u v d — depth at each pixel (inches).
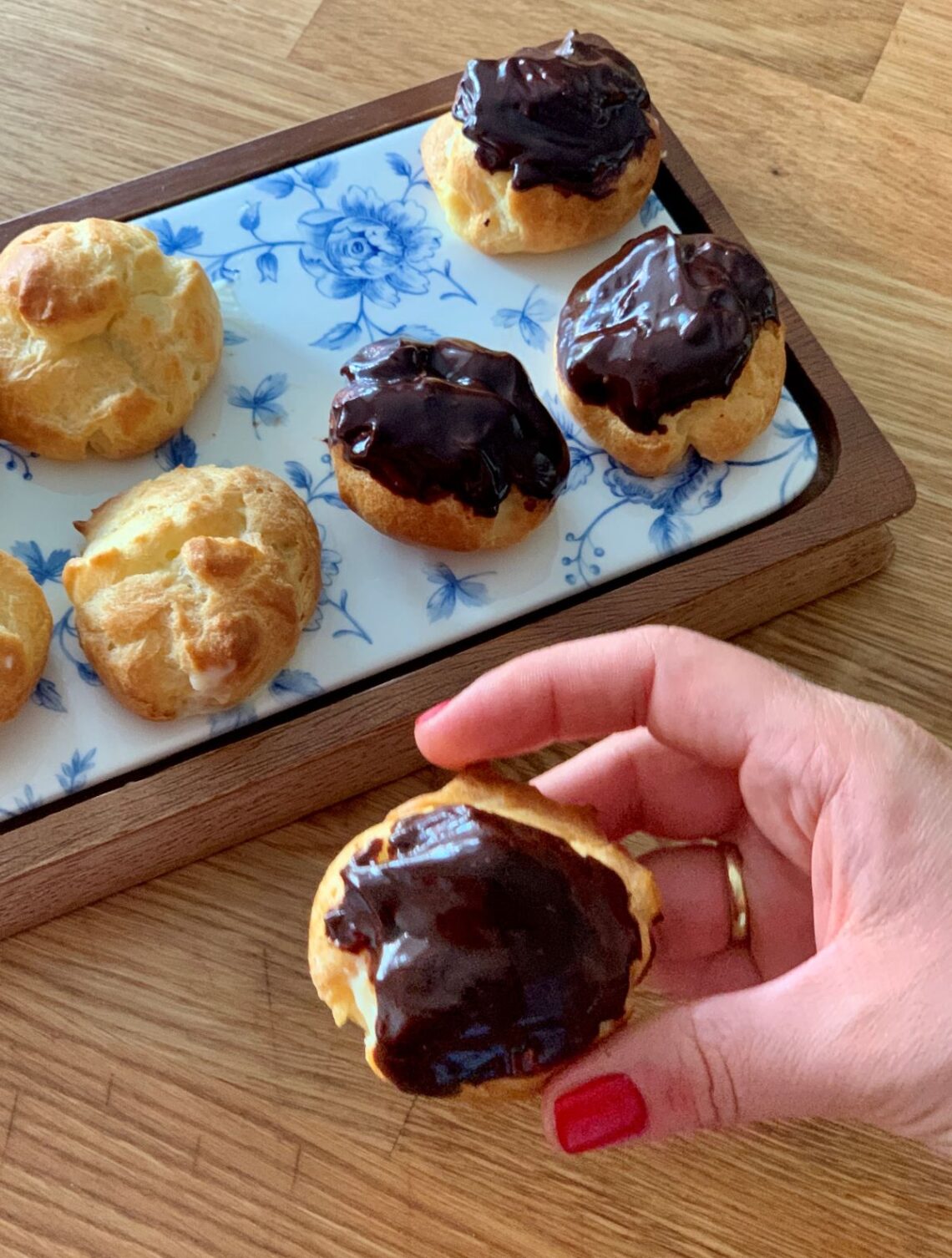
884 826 9.0
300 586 11.7
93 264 12.0
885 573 13.2
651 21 15.3
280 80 14.8
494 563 12.4
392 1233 11.0
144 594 11.3
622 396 12.2
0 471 12.4
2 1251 10.8
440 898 8.3
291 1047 11.4
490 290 13.5
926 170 14.8
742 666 9.8
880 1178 11.3
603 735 10.6
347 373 12.3
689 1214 11.2
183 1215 11.0
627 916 8.6
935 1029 8.5
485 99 12.9
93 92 14.6
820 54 15.3
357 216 13.7
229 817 11.6
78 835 11.0
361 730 11.5
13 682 11.1
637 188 13.4
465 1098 8.5
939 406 13.8
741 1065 8.6
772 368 12.6
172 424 12.4
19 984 11.5
